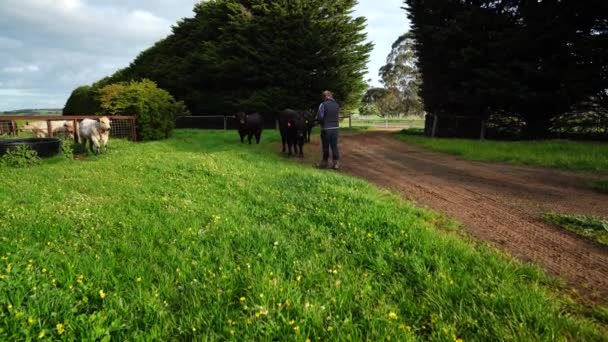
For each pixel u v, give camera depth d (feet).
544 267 10.82
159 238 12.73
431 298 8.50
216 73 107.76
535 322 7.59
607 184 22.31
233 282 9.19
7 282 8.61
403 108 202.80
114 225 14.08
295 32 97.14
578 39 49.98
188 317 7.69
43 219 14.43
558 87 54.13
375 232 12.82
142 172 25.82
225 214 15.47
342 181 22.39
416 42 75.61
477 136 65.00
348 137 69.00
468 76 63.77
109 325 7.63
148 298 8.45
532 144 44.93
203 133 71.92
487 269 10.06
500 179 25.61
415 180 25.44
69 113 140.97
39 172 26.30
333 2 102.37
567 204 18.37
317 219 14.75
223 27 110.42
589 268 10.76
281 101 96.02
